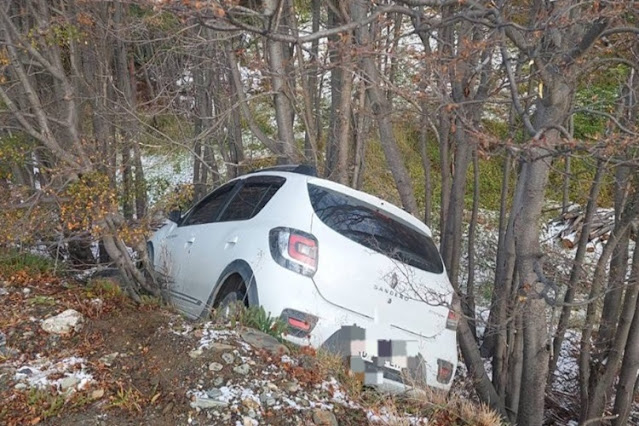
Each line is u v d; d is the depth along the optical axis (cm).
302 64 763
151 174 1173
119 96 916
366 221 493
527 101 610
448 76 573
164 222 719
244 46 820
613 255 692
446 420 434
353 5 623
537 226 496
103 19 797
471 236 873
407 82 757
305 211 475
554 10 472
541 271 489
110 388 371
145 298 511
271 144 779
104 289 511
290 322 442
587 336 665
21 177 596
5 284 502
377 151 1184
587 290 762
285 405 367
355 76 694
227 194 610
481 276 1057
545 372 520
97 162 531
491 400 599
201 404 355
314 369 412
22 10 583
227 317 453
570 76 468
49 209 528
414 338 479
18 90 579
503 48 467
